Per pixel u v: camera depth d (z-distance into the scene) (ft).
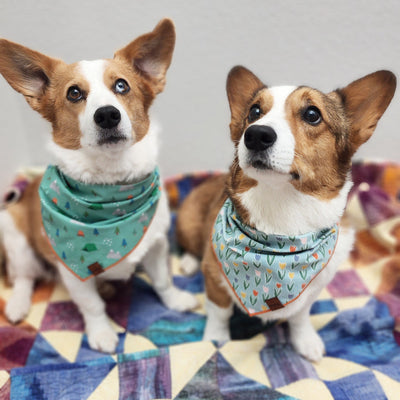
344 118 1.65
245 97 1.81
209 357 1.89
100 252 1.85
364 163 2.93
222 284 1.88
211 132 2.99
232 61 2.71
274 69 2.74
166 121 2.92
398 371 1.88
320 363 1.96
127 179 1.82
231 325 2.20
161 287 2.28
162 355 1.88
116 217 1.84
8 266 2.39
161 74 1.94
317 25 2.58
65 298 2.38
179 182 3.00
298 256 1.61
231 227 1.73
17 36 2.58
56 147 1.81
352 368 1.91
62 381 1.78
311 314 2.21
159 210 2.01
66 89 1.71
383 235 2.63
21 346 2.05
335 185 1.62
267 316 1.85
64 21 2.55
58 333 2.15
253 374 1.89
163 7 2.52
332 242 1.68
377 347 2.05
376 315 2.19
